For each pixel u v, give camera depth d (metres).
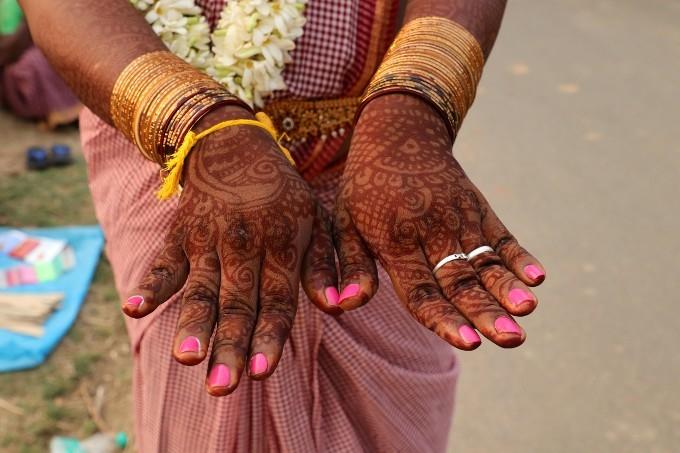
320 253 0.66
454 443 1.46
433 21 0.75
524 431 1.49
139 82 0.70
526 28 3.48
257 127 0.68
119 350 1.70
